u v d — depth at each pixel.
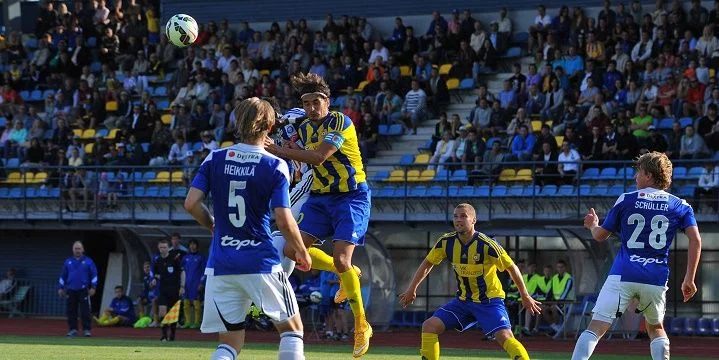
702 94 34.38
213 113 40.03
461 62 39.88
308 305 30.73
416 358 22.53
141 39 47.03
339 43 42.34
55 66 46.16
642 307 13.90
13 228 39.00
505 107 37.22
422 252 36.66
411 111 38.53
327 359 21.95
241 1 46.84
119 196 37.78
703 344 29.02
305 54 42.00
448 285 36.19
